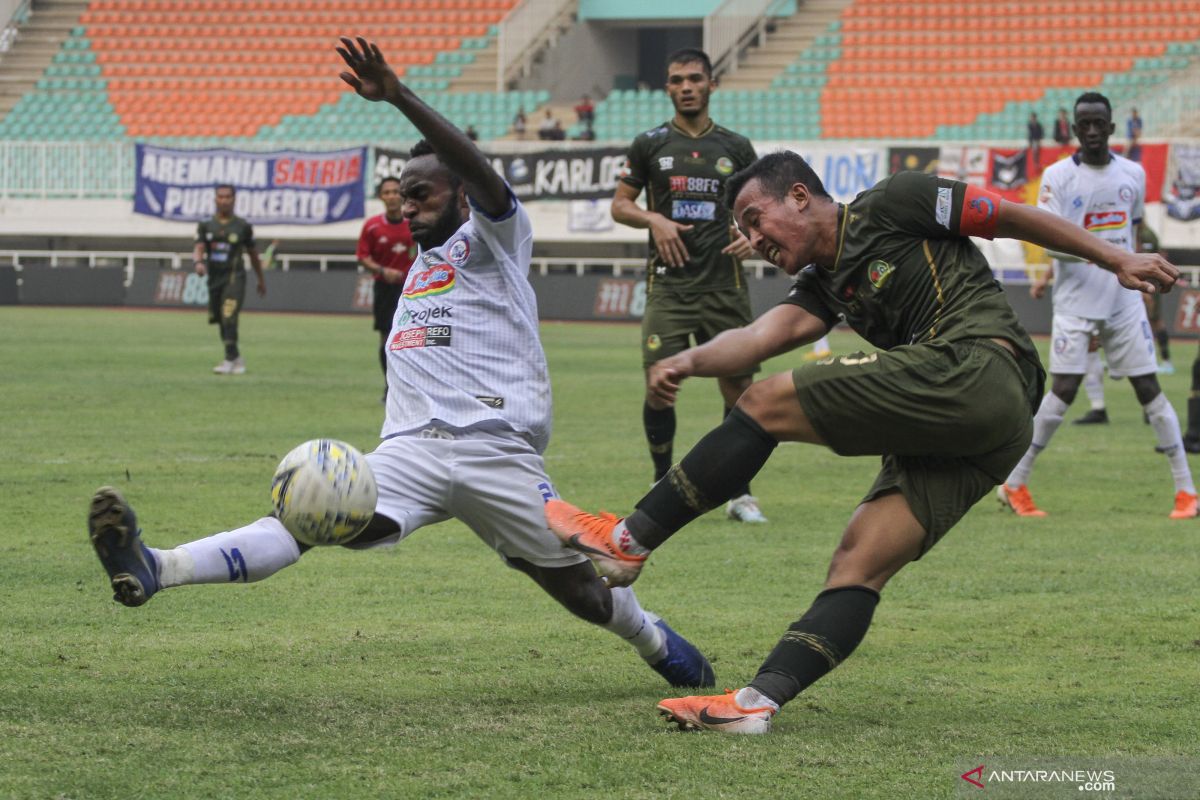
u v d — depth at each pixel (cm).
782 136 8894
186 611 1483
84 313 7750
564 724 1076
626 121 9212
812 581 1709
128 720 1066
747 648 1372
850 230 1077
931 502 1061
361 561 1792
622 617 1162
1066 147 6956
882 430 1024
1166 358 5016
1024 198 7050
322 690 1177
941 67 9131
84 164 8631
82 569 1673
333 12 10306
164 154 8500
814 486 2545
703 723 1052
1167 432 2223
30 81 10056
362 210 8238
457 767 957
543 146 7875
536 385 1138
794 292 1123
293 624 1435
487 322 1130
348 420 3284
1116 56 8962
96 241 8938
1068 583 1703
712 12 9538
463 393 1116
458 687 1196
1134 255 1051
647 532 1031
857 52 9281
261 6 10394
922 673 1274
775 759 984
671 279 2248
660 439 2292
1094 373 3638
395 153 8200
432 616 1484
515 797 895
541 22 9900
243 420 3266
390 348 1161
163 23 10344
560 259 7981
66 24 10400
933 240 1073
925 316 1063
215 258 4441
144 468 2517
